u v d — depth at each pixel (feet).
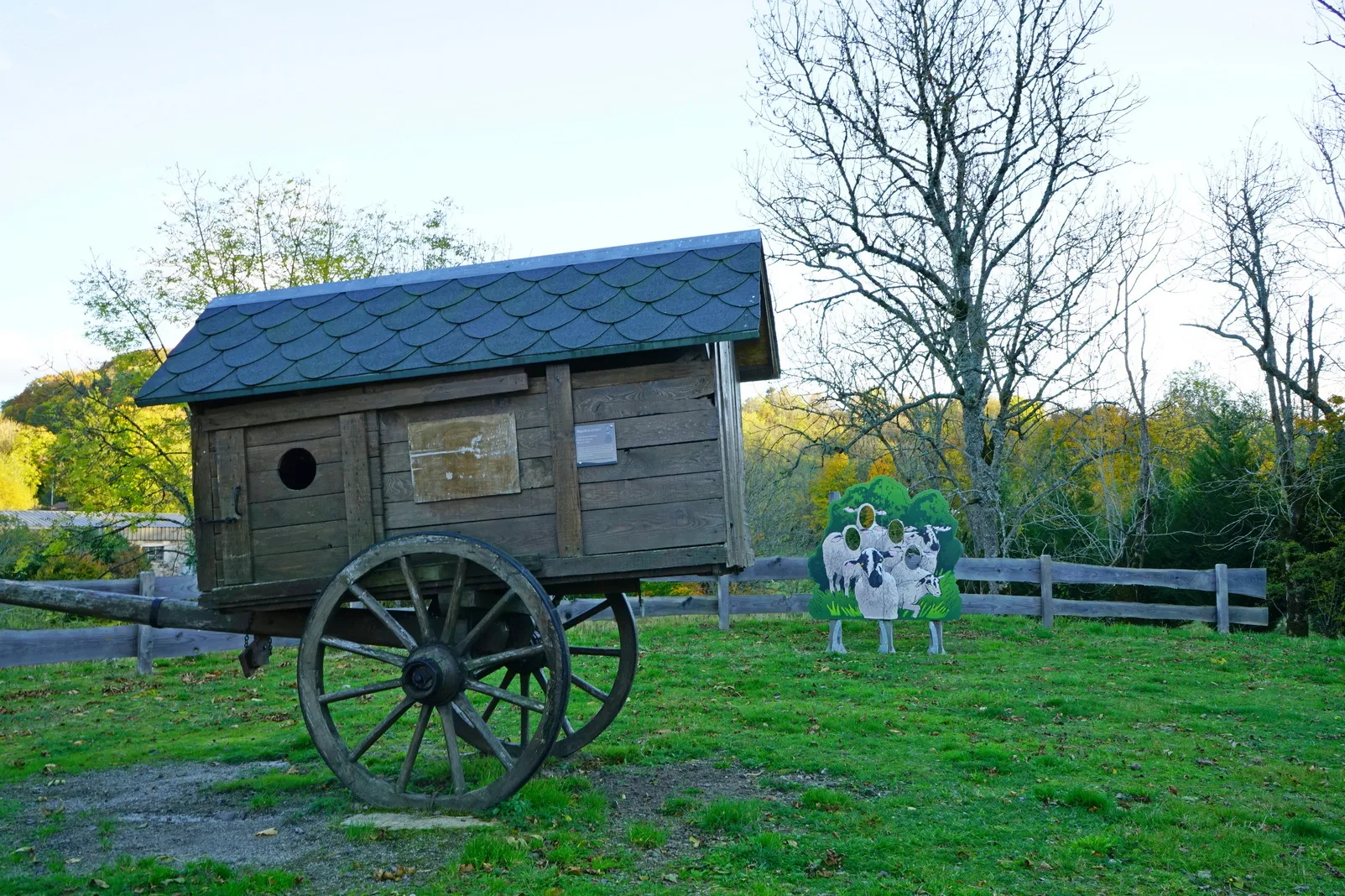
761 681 34.81
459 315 20.48
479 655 21.08
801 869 16.53
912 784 21.80
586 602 53.67
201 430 20.42
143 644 38.91
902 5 62.49
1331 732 27.63
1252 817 19.83
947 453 86.02
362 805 19.74
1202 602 65.41
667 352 19.62
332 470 19.98
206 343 21.21
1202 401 97.19
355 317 21.22
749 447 89.51
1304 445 69.87
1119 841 18.35
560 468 19.01
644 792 20.97
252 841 17.90
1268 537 63.87
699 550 18.45
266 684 36.40
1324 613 58.90
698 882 15.78
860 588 41.73
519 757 18.53
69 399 75.05
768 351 25.75
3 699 33.96
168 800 21.13
